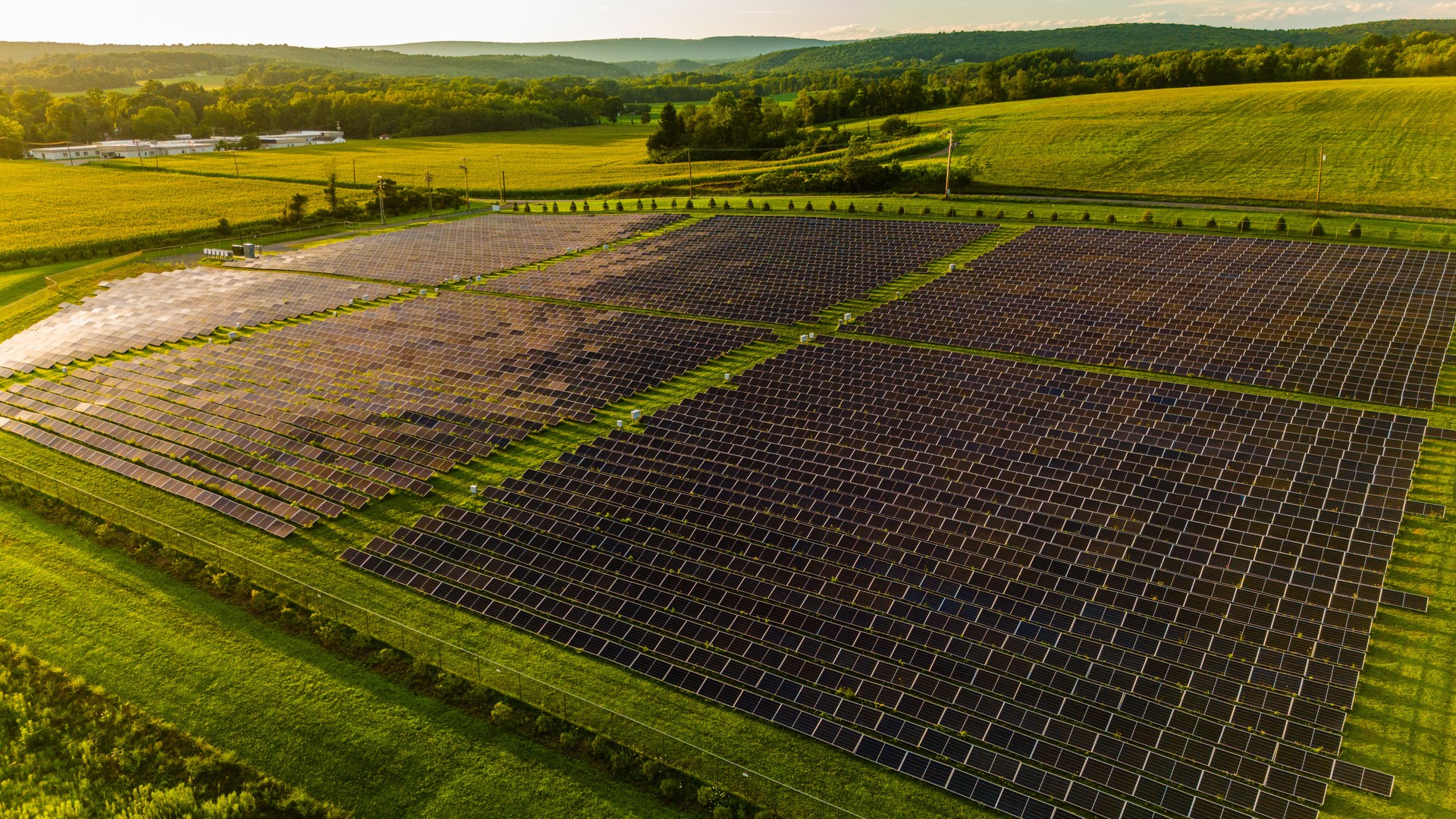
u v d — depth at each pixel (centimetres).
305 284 10712
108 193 18788
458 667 4106
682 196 16250
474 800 3428
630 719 3766
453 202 17288
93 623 4428
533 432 6294
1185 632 3956
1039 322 7806
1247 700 3591
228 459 6125
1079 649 3919
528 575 4691
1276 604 4066
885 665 3906
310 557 5006
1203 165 14625
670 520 5047
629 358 7494
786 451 5694
